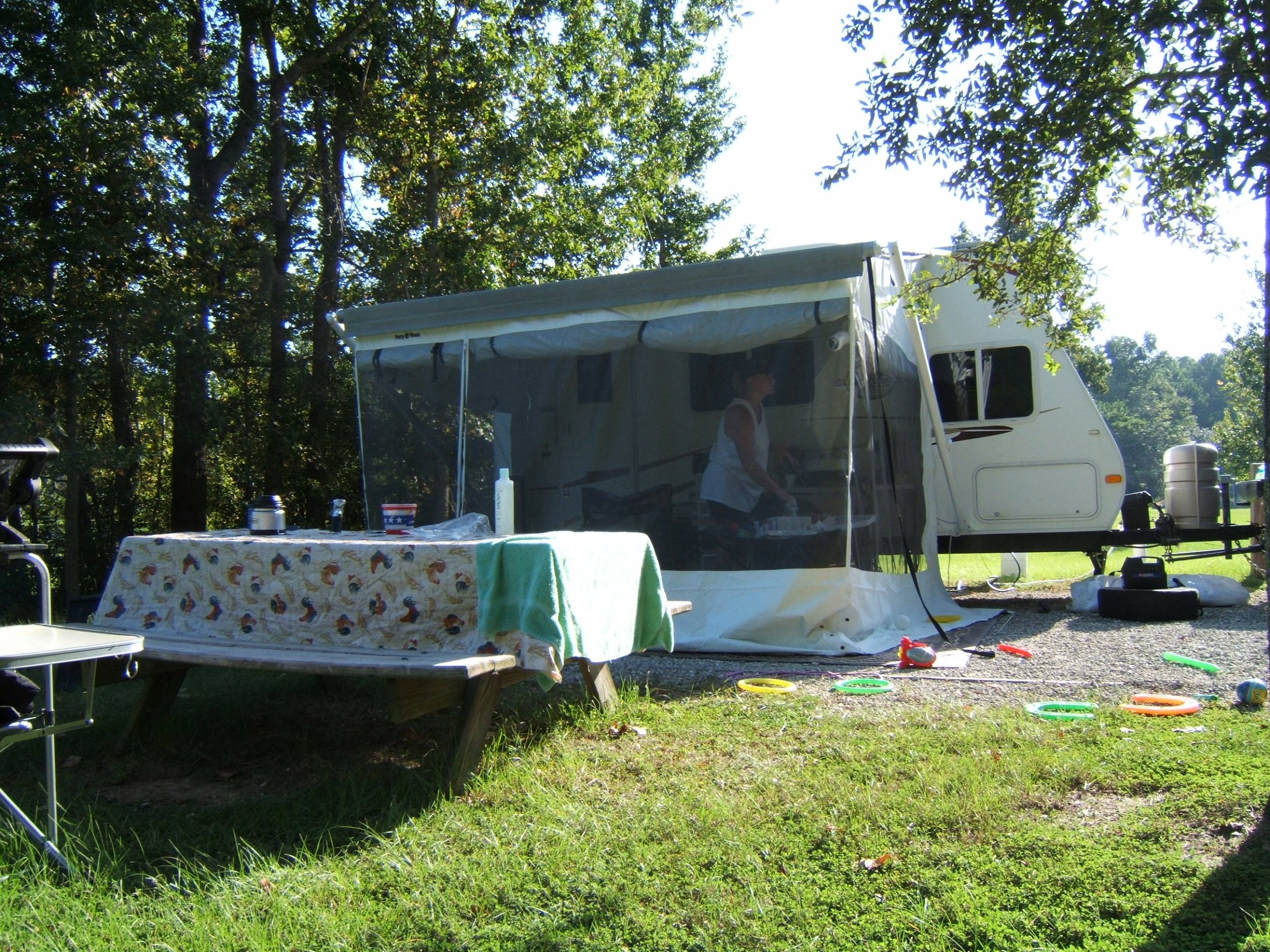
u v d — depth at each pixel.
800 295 6.46
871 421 6.90
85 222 10.36
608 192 18.36
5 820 3.15
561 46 16.20
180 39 12.20
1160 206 4.96
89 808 3.39
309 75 14.51
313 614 4.07
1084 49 3.98
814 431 6.53
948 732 4.15
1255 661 5.64
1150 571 7.76
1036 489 9.36
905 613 7.49
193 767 4.15
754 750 4.03
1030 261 5.47
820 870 2.79
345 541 4.13
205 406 12.34
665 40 21.44
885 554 7.27
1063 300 5.99
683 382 6.95
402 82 14.72
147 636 4.38
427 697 3.79
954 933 2.38
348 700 5.19
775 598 6.56
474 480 7.50
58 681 5.69
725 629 6.63
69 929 2.48
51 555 13.45
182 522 12.38
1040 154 4.30
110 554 13.95
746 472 6.70
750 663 6.20
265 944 2.41
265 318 13.44
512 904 2.62
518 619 3.65
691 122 25.83
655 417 7.02
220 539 4.41
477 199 14.55
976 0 4.13
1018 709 4.62
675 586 6.88
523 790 3.55
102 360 12.58
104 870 2.85
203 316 11.77
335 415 14.58
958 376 9.54
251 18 13.56
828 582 6.48
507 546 3.70
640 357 7.07
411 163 15.06
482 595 3.67
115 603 4.64
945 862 2.79
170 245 11.30
